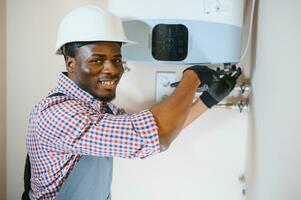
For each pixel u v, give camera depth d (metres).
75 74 0.80
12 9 1.15
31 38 1.16
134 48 0.92
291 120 0.67
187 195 1.18
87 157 0.84
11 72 1.19
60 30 0.82
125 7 0.90
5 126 1.22
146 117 0.72
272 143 0.80
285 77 0.72
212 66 1.01
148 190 1.20
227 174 1.15
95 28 0.77
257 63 0.97
